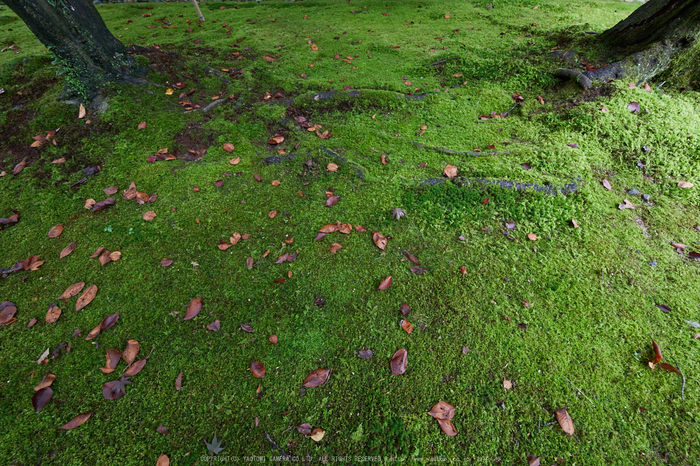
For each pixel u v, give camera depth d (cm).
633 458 140
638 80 303
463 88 349
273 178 271
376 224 236
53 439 150
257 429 153
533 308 188
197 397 162
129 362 172
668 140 264
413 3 570
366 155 286
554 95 315
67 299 199
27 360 175
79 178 266
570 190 244
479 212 238
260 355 175
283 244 226
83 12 288
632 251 214
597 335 176
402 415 154
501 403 156
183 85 350
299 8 589
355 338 179
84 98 300
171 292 202
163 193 258
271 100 345
